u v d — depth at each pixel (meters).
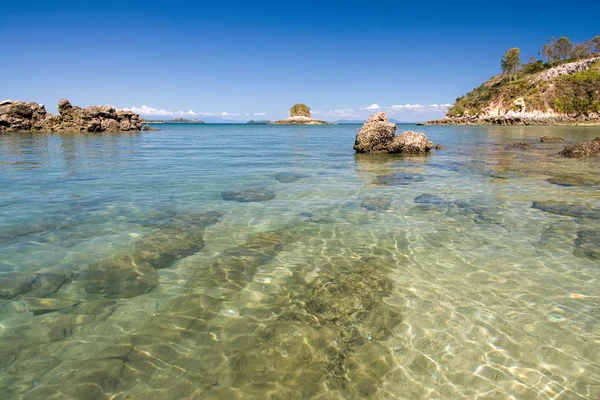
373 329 3.76
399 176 12.94
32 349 3.35
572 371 3.18
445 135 47.34
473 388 3.00
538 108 114.38
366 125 22.41
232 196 9.52
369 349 3.45
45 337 3.54
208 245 6.05
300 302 4.28
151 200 8.96
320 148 26.50
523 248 5.93
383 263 5.41
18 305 4.08
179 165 15.60
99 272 4.95
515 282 4.78
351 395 2.89
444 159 18.45
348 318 3.96
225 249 5.88
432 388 2.99
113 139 35.72
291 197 9.52
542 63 147.88
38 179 11.67
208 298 4.36
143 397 2.82
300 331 3.69
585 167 14.85
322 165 16.03
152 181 11.58
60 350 3.35
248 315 4.00
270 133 60.53
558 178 12.16
